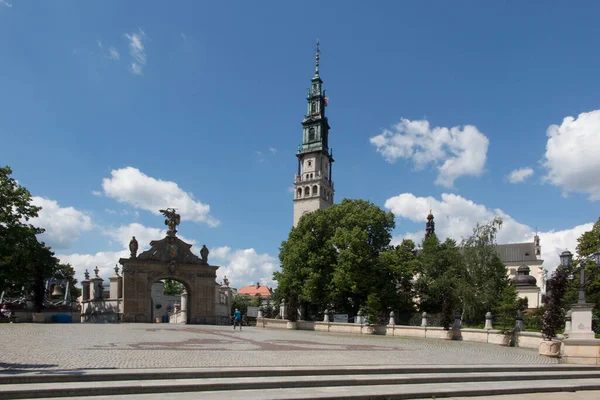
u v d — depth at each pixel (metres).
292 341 32.91
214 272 70.44
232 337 35.50
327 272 62.47
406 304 62.12
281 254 69.88
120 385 13.05
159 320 79.06
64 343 25.28
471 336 40.38
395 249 65.50
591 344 23.41
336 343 32.34
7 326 40.41
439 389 15.39
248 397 12.87
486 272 57.62
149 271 65.25
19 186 51.66
